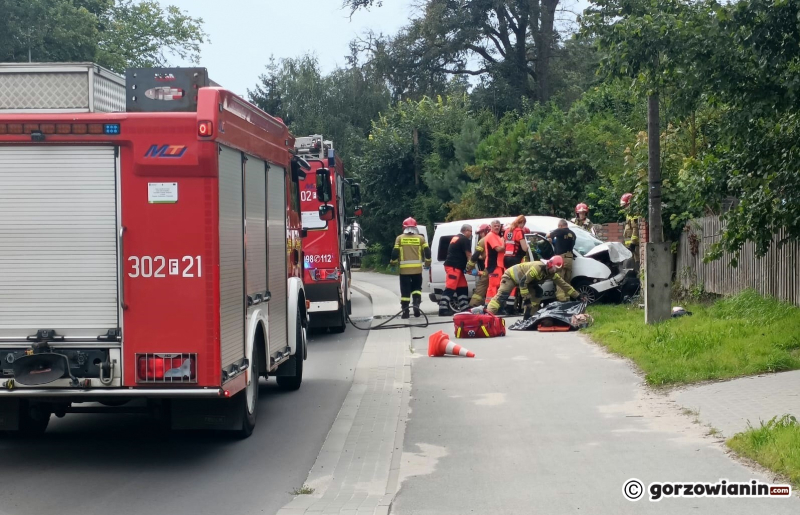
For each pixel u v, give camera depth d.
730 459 6.68
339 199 17.75
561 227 18.12
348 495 6.50
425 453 7.46
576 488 6.22
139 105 7.42
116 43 45.69
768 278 14.19
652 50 10.73
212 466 7.50
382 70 53.06
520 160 30.12
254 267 8.50
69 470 7.41
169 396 7.15
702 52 10.45
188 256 7.11
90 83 7.40
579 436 7.72
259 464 7.55
